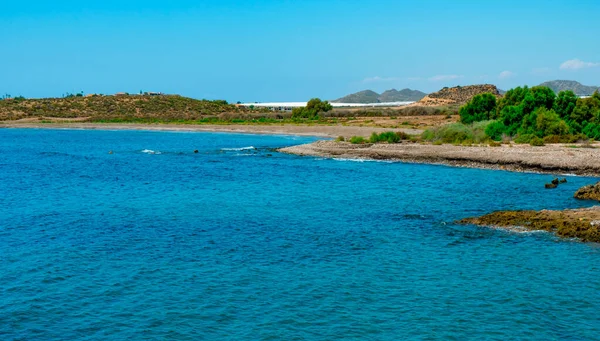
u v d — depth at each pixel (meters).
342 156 79.31
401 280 26.20
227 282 26.00
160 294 24.53
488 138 83.31
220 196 49.12
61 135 142.12
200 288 25.23
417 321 21.83
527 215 36.72
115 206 44.66
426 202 45.09
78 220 39.16
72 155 90.25
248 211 42.09
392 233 34.81
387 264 28.56
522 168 63.44
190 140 119.62
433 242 32.50
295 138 118.12
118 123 178.62
